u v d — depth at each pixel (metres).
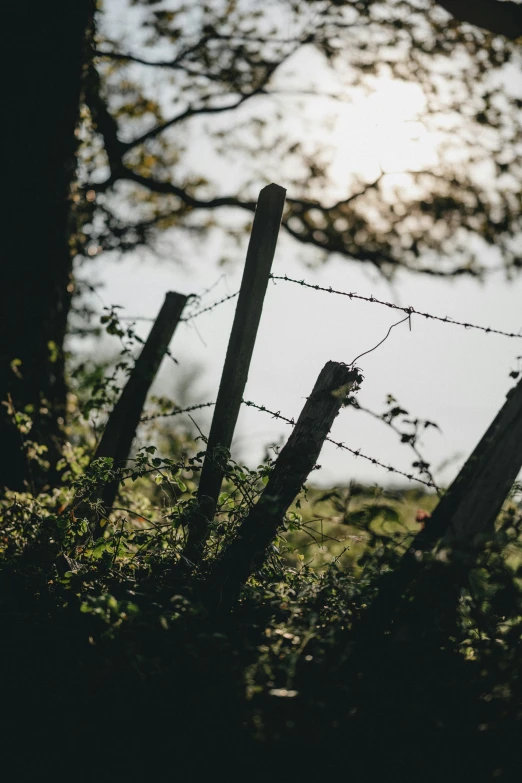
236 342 4.10
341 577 3.41
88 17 7.23
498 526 3.07
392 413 3.28
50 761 2.74
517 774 2.56
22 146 6.71
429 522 3.08
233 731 2.72
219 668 2.83
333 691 2.79
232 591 3.43
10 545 4.36
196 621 3.11
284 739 2.57
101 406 6.03
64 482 6.61
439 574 2.85
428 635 2.99
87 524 4.08
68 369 7.46
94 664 3.08
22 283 6.77
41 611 3.56
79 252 7.93
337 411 3.51
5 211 6.67
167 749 2.75
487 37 10.36
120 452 5.66
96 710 2.94
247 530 3.51
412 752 2.62
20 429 5.96
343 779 2.59
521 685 2.77
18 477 6.52
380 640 2.96
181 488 4.02
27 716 2.97
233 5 12.20
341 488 3.42
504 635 2.99
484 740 2.67
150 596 3.26
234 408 4.07
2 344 6.66
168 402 6.42
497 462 3.04
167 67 12.71
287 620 3.17
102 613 2.85
